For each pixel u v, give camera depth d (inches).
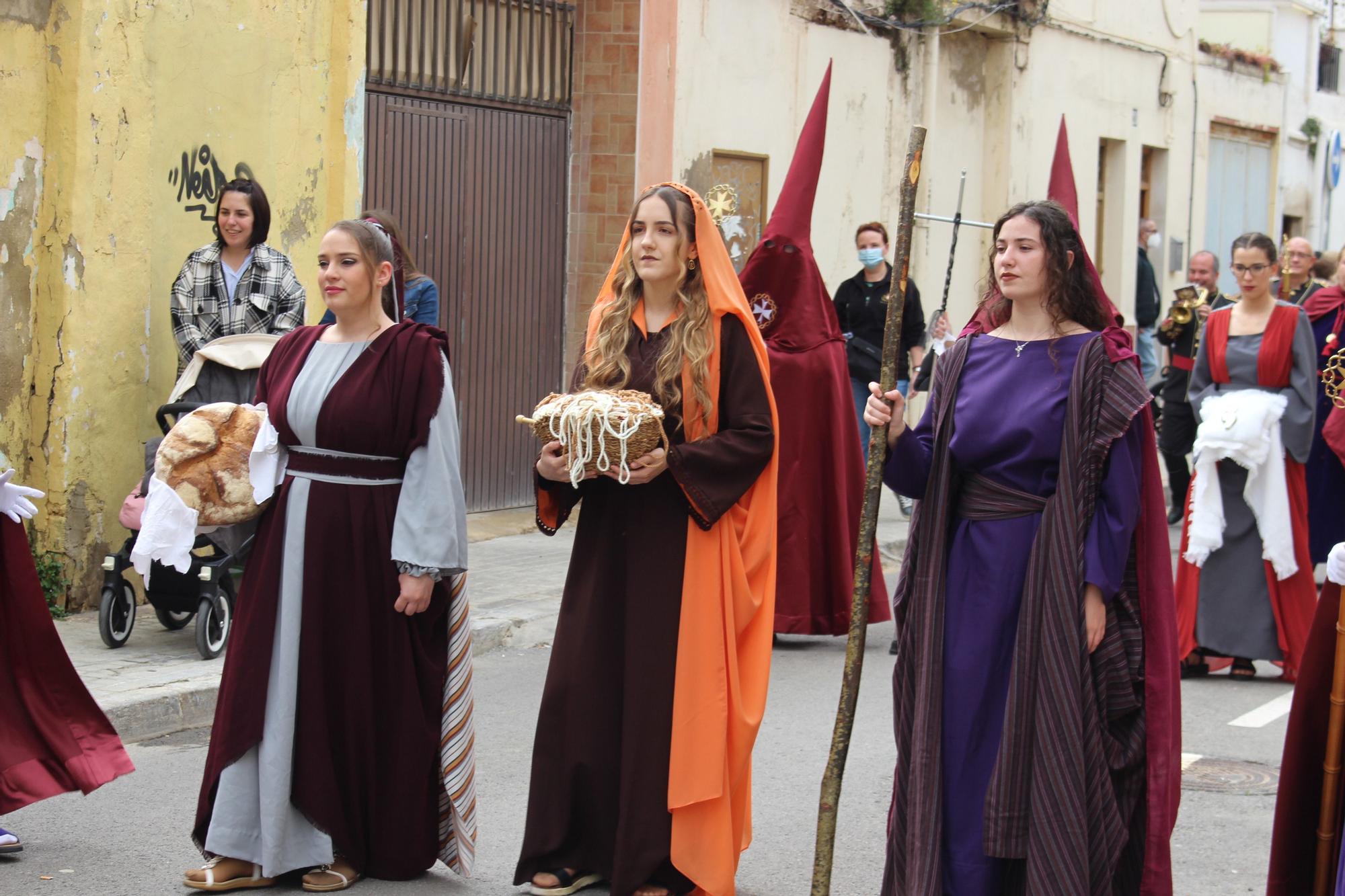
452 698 196.7
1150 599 163.9
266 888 191.0
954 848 164.2
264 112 372.2
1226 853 218.4
